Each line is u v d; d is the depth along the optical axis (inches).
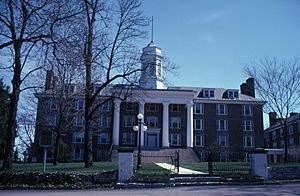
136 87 1081.4
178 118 2155.5
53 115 1374.3
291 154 1667.1
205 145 2164.1
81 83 1141.7
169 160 1604.3
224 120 2230.6
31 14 721.0
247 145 2207.2
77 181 670.5
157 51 2129.7
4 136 1499.8
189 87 2342.5
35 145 1745.8
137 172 741.3
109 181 678.5
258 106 2265.0
